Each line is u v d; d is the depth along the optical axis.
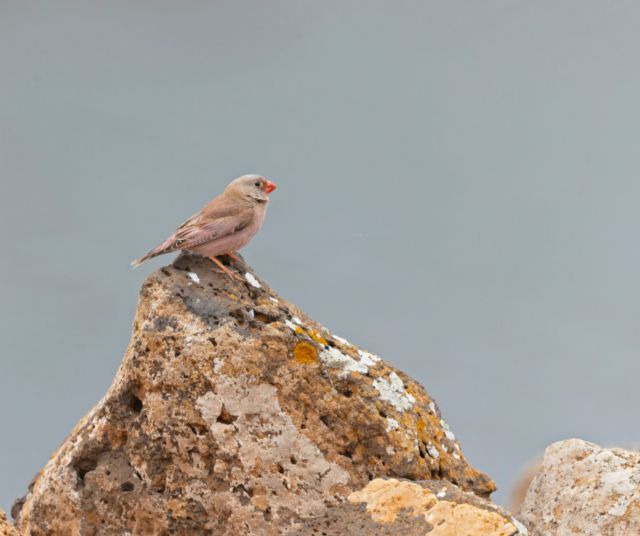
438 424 10.20
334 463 9.57
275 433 9.54
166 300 9.88
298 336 9.70
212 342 9.60
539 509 10.10
